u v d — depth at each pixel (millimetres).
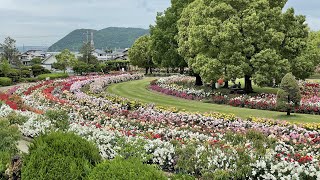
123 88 34906
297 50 24500
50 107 17359
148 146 9227
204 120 14414
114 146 9578
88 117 14820
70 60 65125
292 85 18062
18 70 51094
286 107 18141
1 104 17031
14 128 9133
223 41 23625
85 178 5309
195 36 25547
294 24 24750
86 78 43094
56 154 5645
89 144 6031
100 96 22578
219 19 25031
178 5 36625
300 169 7184
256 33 23328
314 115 18188
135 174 4777
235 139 10281
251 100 21703
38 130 11805
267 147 9562
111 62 72750
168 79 37094
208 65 24031
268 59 22688
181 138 10875
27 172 5598
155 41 37594
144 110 16438
